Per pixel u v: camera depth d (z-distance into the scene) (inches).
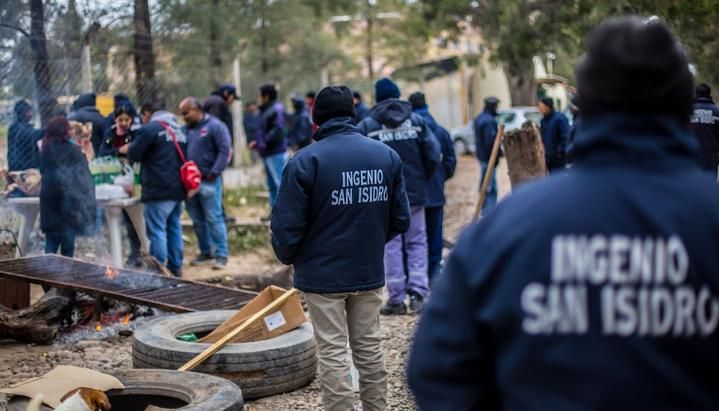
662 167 72.0
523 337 69.9
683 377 68.2
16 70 376.2
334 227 172.9
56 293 278.7
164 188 353.4
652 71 71.8
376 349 182.2
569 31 634.8
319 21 1115.3
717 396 69.5
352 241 173.6
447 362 73.9
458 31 939.3
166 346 216.7
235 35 843.4
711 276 69.4
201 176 391.2
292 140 549.6
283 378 217.6
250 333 229.5
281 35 1027.3
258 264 425.1
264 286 346.3
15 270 291.4
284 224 171.2
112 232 355.3
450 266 75.6
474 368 74.2
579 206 70.8
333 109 177.2
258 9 961.5
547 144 448.1
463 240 75.5
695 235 69.6
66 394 169.6
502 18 730.8
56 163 323.3
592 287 68.9
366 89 1208.2
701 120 319.0
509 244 71.3
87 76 410.6
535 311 69.5
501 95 1546.5
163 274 339.0
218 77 771.4
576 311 68.8
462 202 667.4
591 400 67.6
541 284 69.6
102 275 299.6
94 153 369.1
